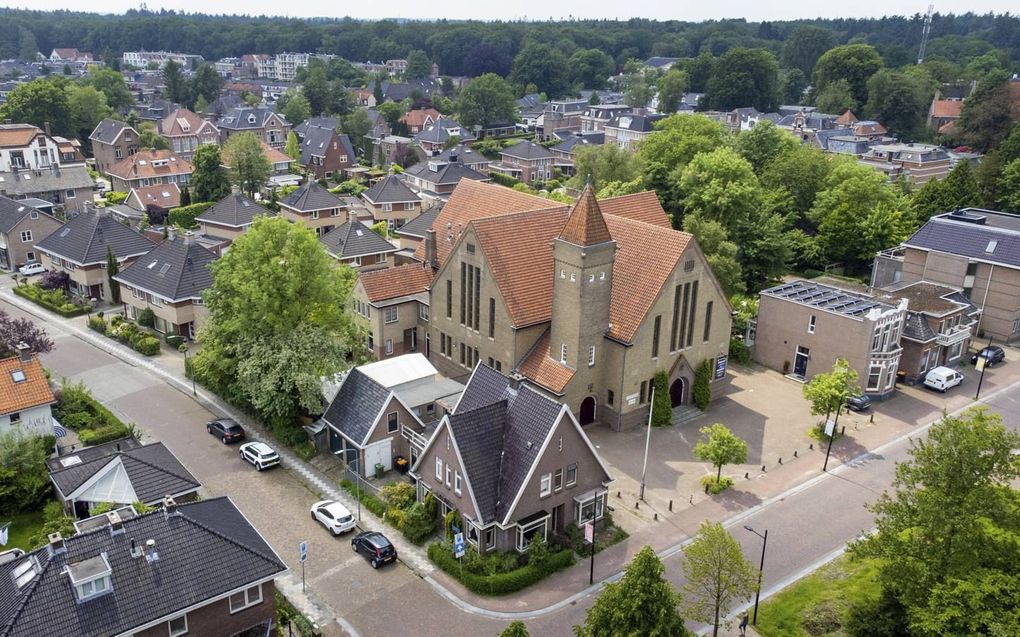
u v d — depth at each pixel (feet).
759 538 161.68
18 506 161.99
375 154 641.81
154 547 118.52
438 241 261.85
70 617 108.78
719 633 134.41
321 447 196.03
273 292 199.00
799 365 244.42
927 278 288.30
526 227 221.66
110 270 292.40
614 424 206.90
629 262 213.05
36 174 405.39
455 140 640.17
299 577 146.82
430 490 162.50
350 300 229.66
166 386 231.09
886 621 121.80
